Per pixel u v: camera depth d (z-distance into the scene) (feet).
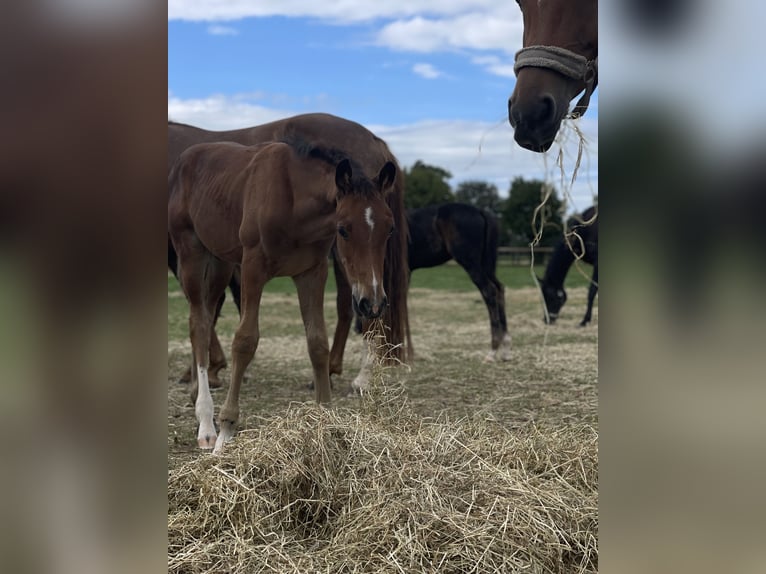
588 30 8.26
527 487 9.07
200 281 14.42
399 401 13.39
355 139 16.10
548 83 8.18
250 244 12.42
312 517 9.25
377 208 11.03
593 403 16.08
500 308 24.09
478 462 9.89
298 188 11.87
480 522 8.25
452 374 20.62
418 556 7.75
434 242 27.14
